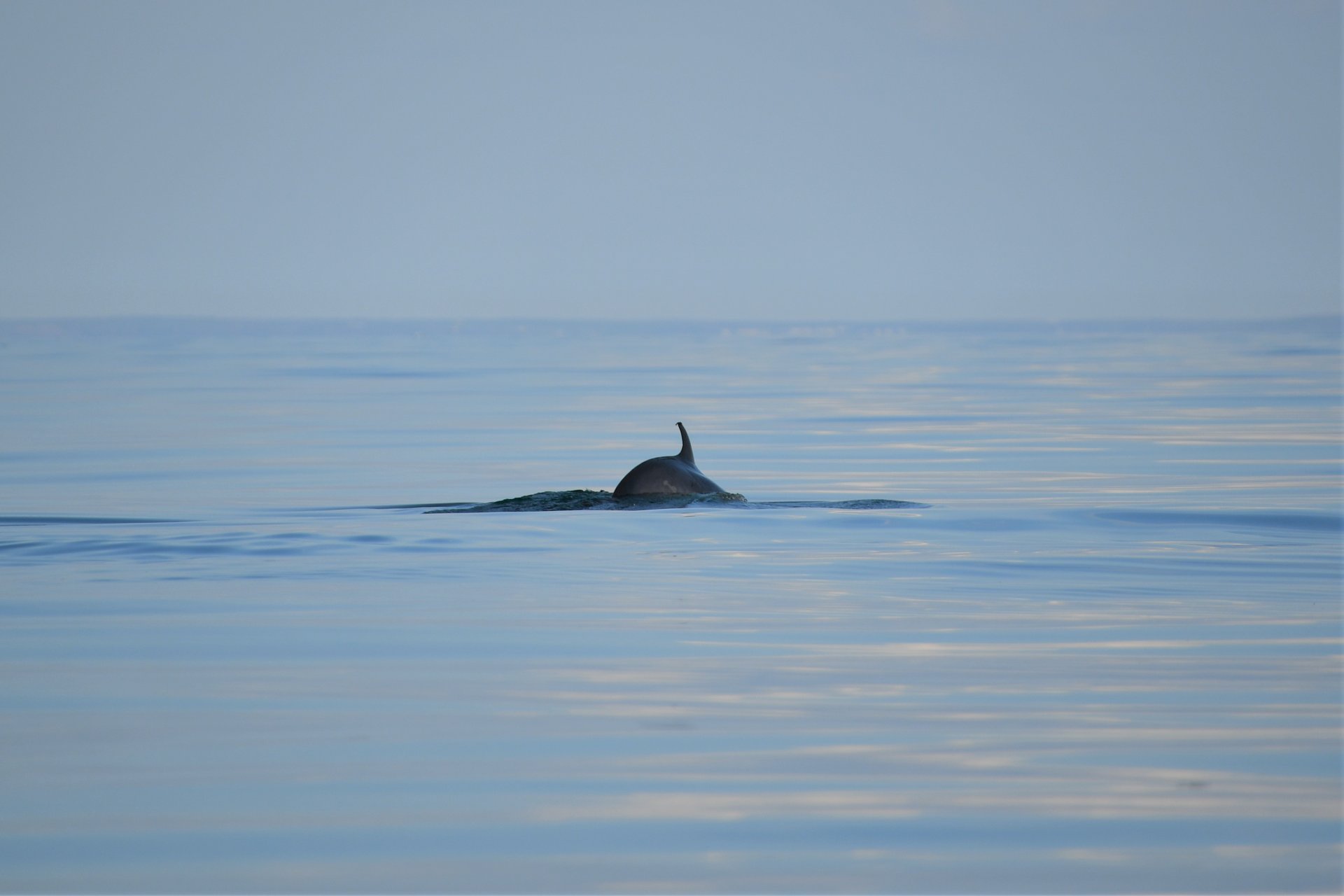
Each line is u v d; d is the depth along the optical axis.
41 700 30.45
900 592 45.16
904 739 27.45
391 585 46.25
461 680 32.41
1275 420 141.88
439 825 22.66
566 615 40.91
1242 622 40.16
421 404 174.50
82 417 148.88
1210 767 25.64
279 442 119.06
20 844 21.81
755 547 55.44
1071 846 21.72
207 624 39.41
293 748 26.78
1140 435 124.06
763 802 23.72
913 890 20.17
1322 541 58.09
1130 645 36.75
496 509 66.94
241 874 20.67
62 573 48.91
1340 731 28.06
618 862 21.14
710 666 34.09
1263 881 20.42
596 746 26.91
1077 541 57.75
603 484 86.94
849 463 99.31
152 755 26.25
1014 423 140.88
